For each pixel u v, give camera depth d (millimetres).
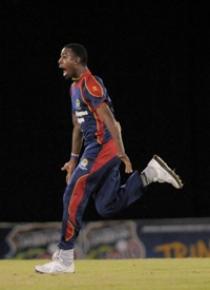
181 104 66938
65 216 21516
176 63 66375
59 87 67438
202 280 19984
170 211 67625
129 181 21938
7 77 67188
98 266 24438
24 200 68375
